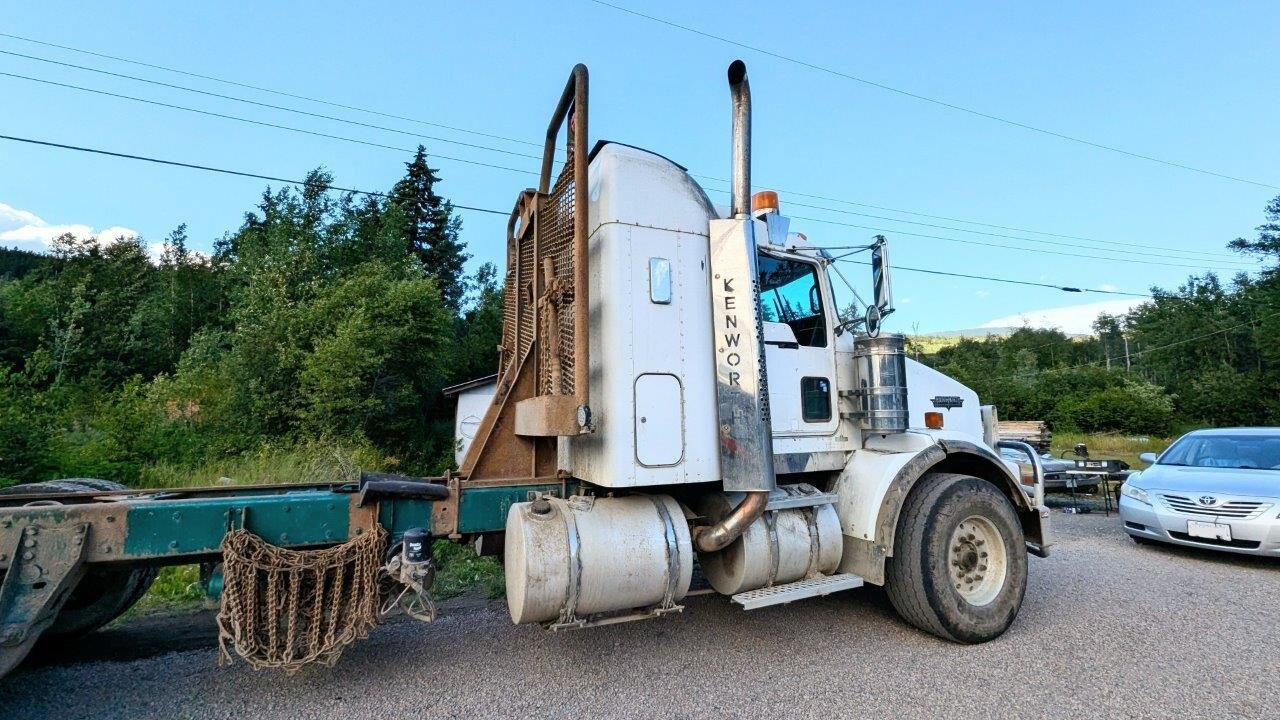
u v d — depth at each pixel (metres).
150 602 4.90
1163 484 6.86
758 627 4.27
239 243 26.81
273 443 13.39
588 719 2.99
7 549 2.75
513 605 3.21
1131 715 3.03
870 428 4.29
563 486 3.86
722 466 3.57
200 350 18.64
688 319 3.65
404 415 16.56
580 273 3.32
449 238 30.95
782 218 4.50
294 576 3.08
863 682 3.40
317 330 15.75
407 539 3.20
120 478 9.89
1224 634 4.14
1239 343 40.75
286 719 3.00
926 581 3.87
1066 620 4.43
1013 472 4.61
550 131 4.30
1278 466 6.64
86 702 3.16
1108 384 39.50
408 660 3.71
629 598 3.32
